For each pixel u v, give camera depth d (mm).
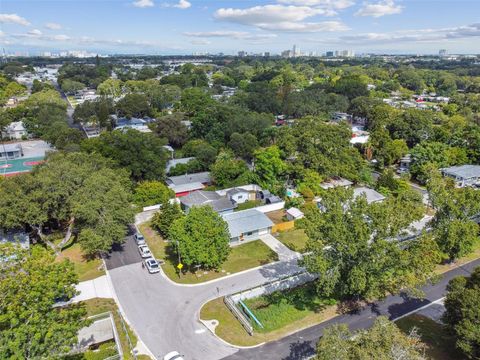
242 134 73938
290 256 39969
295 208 49938
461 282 27031
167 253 39844
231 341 27016
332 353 18109
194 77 172250
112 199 37875
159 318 29531
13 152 74312
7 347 16750
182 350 26109
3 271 19859
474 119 93938
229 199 51281
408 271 28844
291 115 110750
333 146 61594
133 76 199750
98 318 29125
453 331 24797
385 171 63656
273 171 57969
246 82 169375
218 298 32281
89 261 38031
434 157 63469
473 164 66875
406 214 29156
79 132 70875
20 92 139500
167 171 61625
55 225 44531
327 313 30531
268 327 28672
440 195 38031
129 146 54844
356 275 27422
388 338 18469
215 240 35312
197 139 76938
